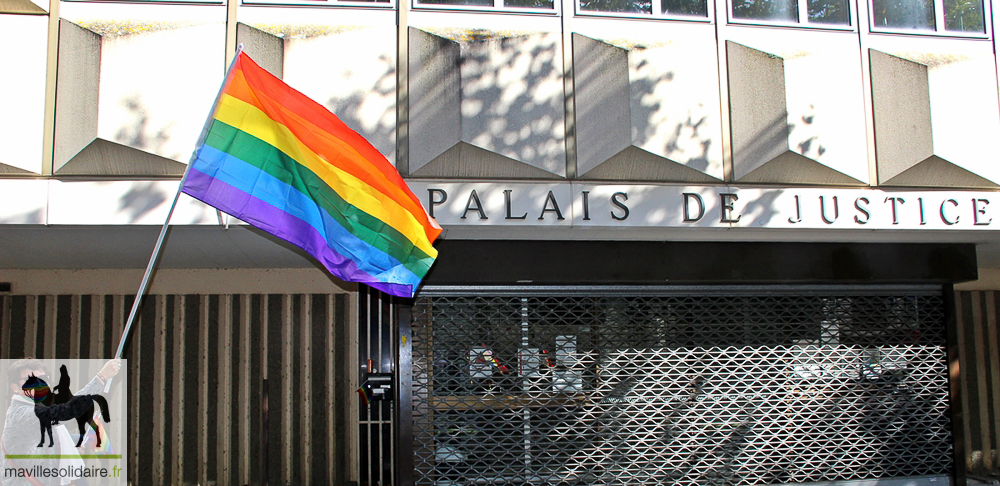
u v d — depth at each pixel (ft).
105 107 18.03
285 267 25.96
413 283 16.39
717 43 20.74
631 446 23.08
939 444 24.43
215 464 25.09
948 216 21.22
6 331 24.72
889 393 24.43
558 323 23.21
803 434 23.86
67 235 19.22
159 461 24.85
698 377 23.70
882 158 20.95
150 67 18.34
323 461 25.39
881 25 21.52
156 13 18.65
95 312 25.20
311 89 18.95
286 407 25.50
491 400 22.74
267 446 23.88
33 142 17.88
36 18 18.22
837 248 23.16
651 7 20.63
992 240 23.16
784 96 20.72
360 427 25.36
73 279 25.29
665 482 23.16
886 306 24.82
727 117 20.58
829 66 21.06
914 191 21.24
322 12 19.33
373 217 15.64
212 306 25.75
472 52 19.66
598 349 23.29
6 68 17.94
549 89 19.88
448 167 19.38
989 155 21.25
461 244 21.61
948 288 24.85
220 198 13.73
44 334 24.89
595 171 19.81
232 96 14.05
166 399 25.17
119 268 25.50
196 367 25.41
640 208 20.01
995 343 28.89
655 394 23.48
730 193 20.40
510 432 22.89
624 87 20.11
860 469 24.13
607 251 22.04
